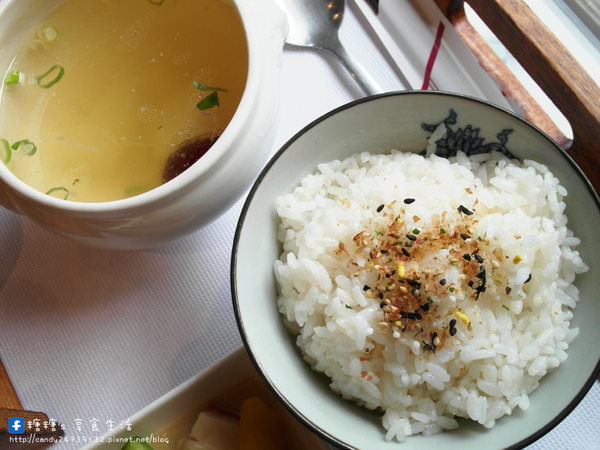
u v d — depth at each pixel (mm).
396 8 205
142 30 177
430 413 155
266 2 164
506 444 141
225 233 197
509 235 155
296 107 205
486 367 153
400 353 152
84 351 190
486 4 172
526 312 160
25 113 171
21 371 189
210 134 167
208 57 173
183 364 187
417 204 162
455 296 151
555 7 178
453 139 173
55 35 175
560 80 161
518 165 169
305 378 161
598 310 153
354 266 160
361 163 178
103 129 171
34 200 143
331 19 207
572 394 144
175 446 177
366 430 153
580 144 170
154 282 195
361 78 201
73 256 198
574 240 158
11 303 196
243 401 182
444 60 199
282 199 166
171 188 143
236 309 147
